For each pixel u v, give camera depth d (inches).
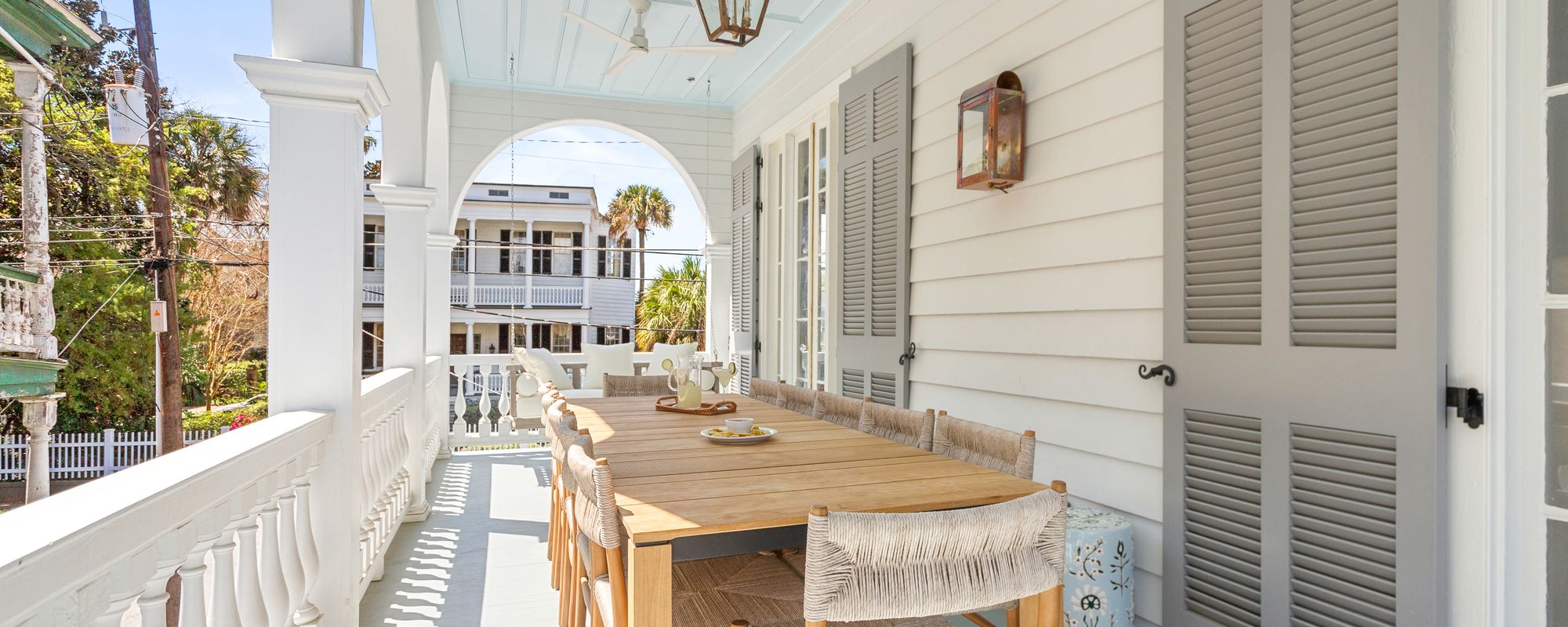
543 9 186.7
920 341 150.9
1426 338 66.1
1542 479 62.4
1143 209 98.7
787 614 66.1
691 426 101.7
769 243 240.8
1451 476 66.4
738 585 73.0
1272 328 80.0
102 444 512.1
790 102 218.4
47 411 365.1
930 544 46.9
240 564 60.2
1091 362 108.2
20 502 477.7
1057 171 113.5
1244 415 83.2
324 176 82.8
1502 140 63.3
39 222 374.0
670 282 730.8
